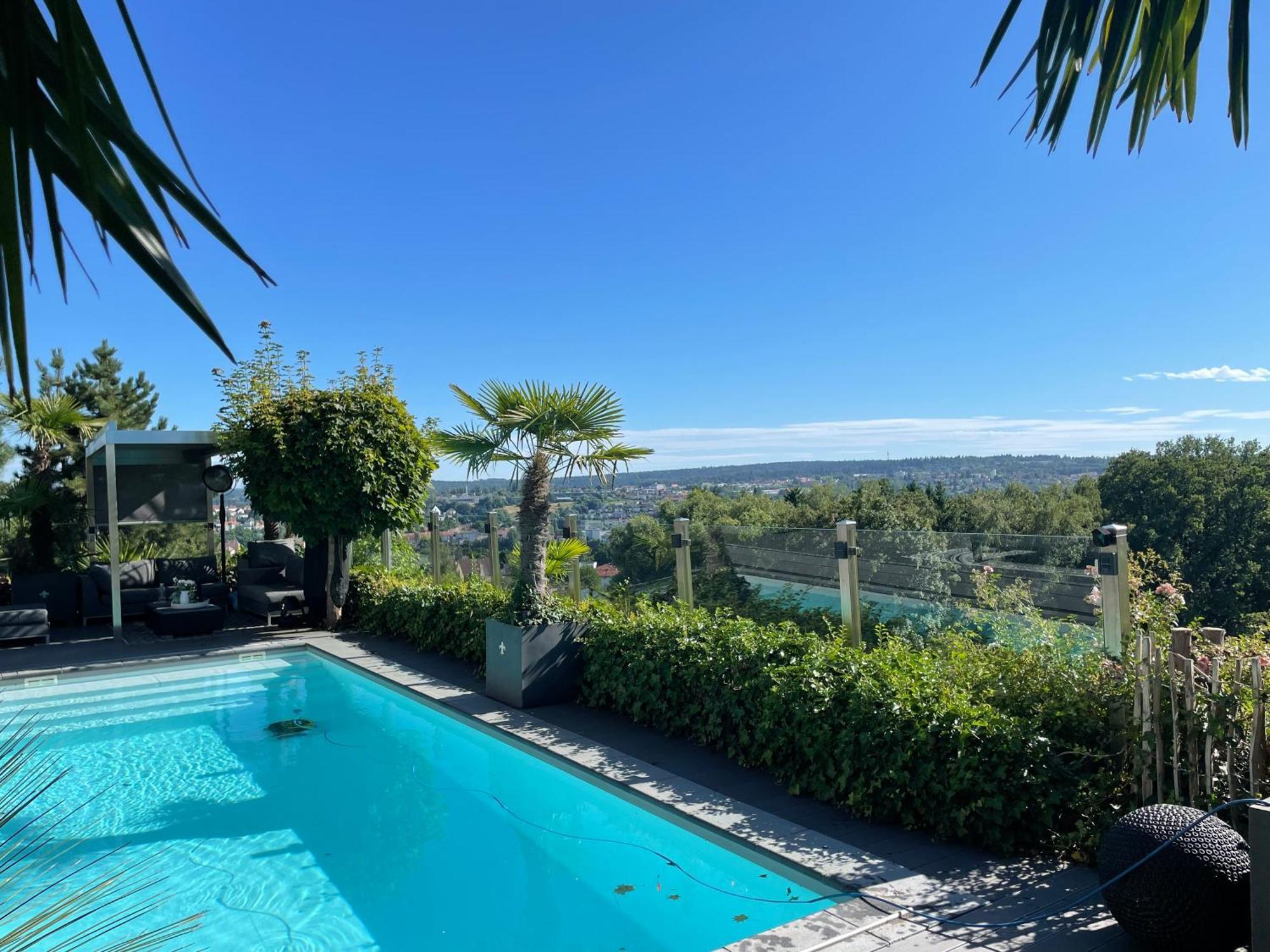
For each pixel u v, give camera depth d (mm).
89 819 5887
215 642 11625
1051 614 5414
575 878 4867
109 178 1297
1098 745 4738
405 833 5582
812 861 4445
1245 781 4004
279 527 16062
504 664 8109
